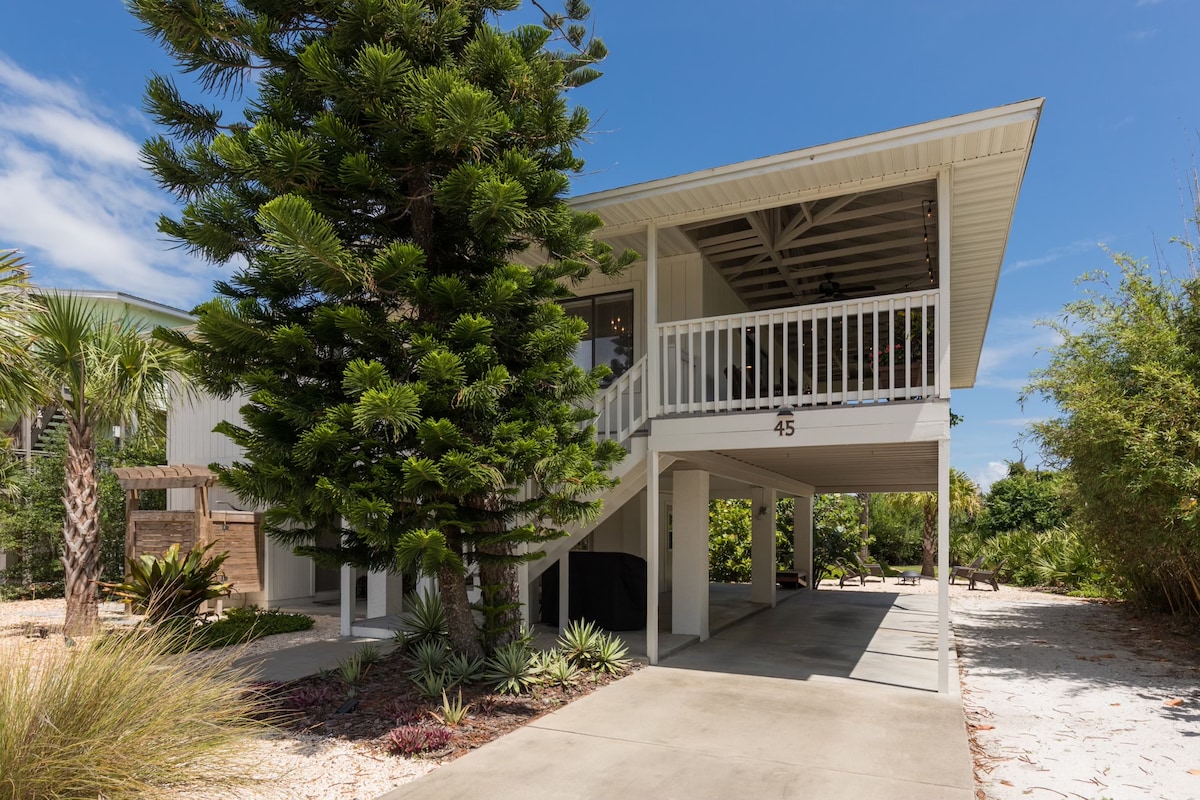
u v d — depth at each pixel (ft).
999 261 26.91
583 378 19.40
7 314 19.76
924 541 69.97
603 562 30.14
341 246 16.66
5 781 9.33
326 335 16.87
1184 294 25.45
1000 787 13.16
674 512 29.07
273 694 18.33
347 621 28.22
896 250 32.53
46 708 10.34
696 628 28.09
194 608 29.60
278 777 12.56
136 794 10.05
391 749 14.44
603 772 13.39
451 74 16.43
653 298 24.76
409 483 15.65
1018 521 72.08
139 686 11.23
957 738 15.49
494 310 17.57
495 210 16.65
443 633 23.29
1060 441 29.48
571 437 19.58
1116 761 14.55
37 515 41.60
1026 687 20.93
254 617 30.14
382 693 18.47
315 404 16.62
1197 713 18.15
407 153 17.49
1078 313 28.30
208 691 11.98
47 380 24.21
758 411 22.65
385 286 17.37
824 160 20.18
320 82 16.42
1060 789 13.03
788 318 22.71
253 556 37.06
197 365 17.42
